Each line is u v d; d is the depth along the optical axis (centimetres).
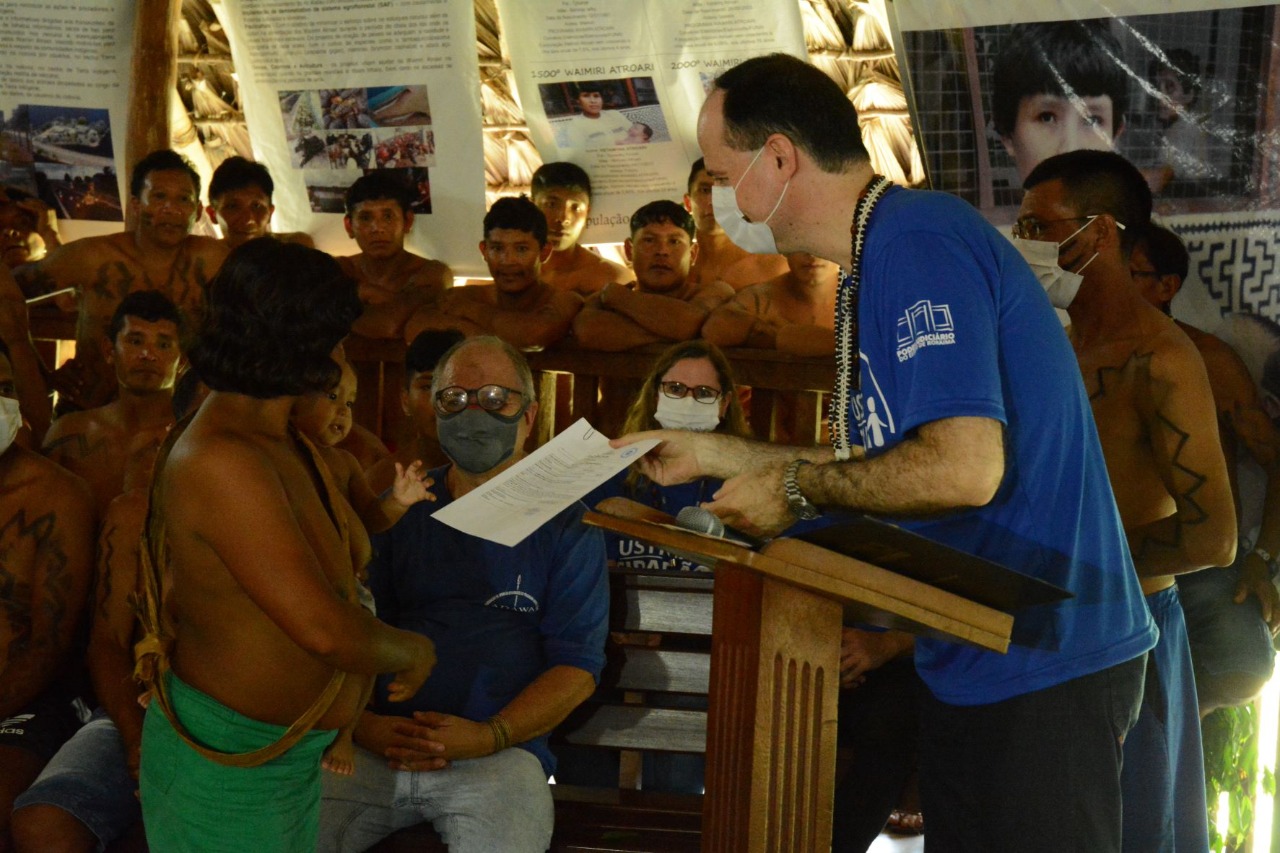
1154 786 245
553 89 520
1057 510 196
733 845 185
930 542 156
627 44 508
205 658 209
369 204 495
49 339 486
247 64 539
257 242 211
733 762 187
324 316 209
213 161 584
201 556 204
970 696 201
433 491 307
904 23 421
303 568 200
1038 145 413
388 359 452
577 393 442
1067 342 201
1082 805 195
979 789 201
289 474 212
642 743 313
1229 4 392
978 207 420
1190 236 398
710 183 502
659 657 319
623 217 532
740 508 196
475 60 521
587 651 296
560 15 509
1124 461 302
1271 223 391
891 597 162
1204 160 397
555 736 315
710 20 498
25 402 436
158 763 214
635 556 351
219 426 208
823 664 174
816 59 527
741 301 470
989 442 177
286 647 209
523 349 434
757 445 211
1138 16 400
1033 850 195
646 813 295
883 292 194
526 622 299
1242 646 345
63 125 543
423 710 288
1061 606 196
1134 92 403
